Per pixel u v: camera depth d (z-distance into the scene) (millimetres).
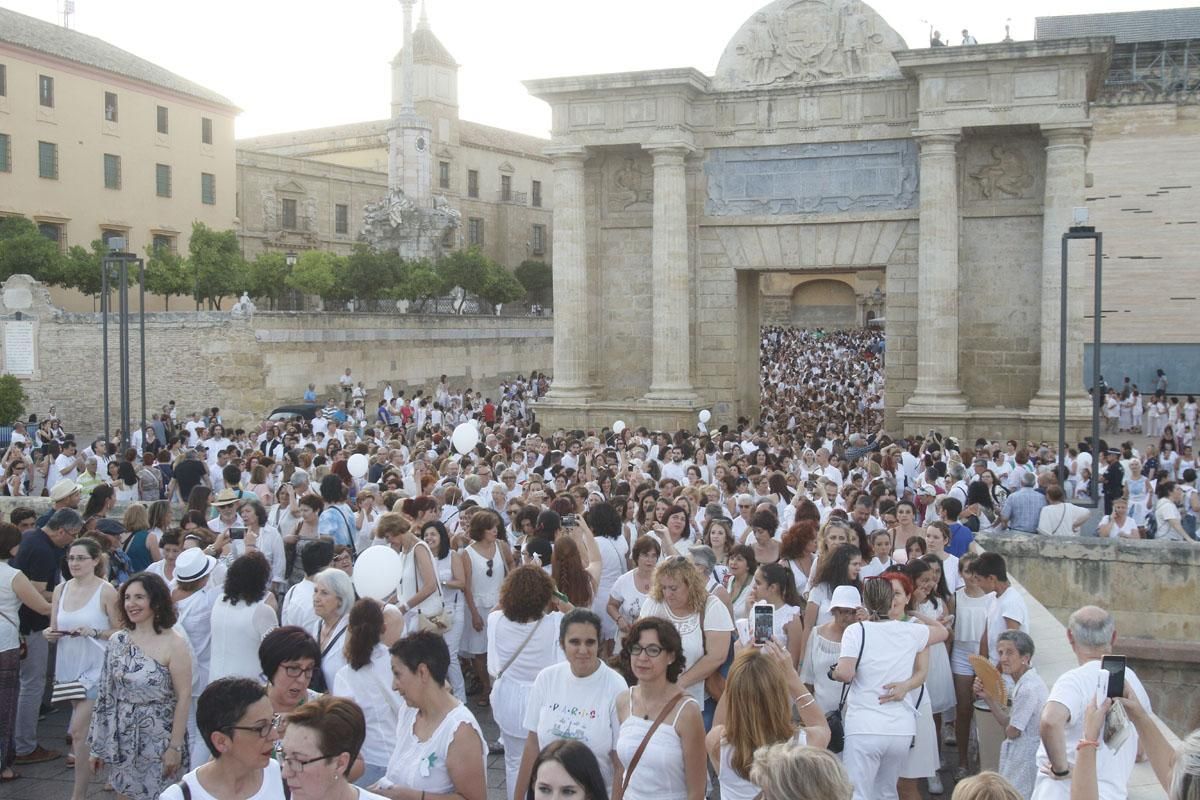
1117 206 63312
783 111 40844
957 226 38375
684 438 31344
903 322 39938
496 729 13781
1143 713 7652
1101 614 8258
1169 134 62344
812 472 24547
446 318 68188
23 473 29500
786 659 8328
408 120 92875
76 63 71000
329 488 16312
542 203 118312
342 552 12867
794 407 50719
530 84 41688
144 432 35781
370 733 9148
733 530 17719
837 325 126125
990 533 19875
